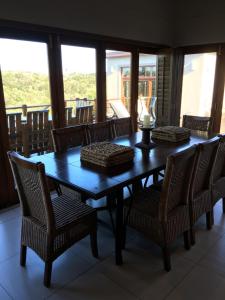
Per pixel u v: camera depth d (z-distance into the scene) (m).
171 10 4.42
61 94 3.32
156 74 4.73
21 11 2.63
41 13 2.79
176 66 4.54
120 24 3.67
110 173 1.94
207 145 2.04
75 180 1.81
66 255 2.16
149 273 1.95
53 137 2.60
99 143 2.40
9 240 2.37
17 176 1.79
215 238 2.36
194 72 4.50
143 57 4.44
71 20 3.09
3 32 2.65
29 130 3.15
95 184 1.74
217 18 3.98
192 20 4.27
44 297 1.74
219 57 4.10
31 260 2.10
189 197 2.12
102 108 3.92
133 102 4.41
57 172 1.97
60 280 1.89
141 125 2.62
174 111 4.77
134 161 2.20
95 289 1.81
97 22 3.38
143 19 3.99
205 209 2.39
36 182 1.63
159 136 2.99
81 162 2.20
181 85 4.69
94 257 2.13
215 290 1.79
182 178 1.96
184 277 1.91
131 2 3.75
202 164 2.15
